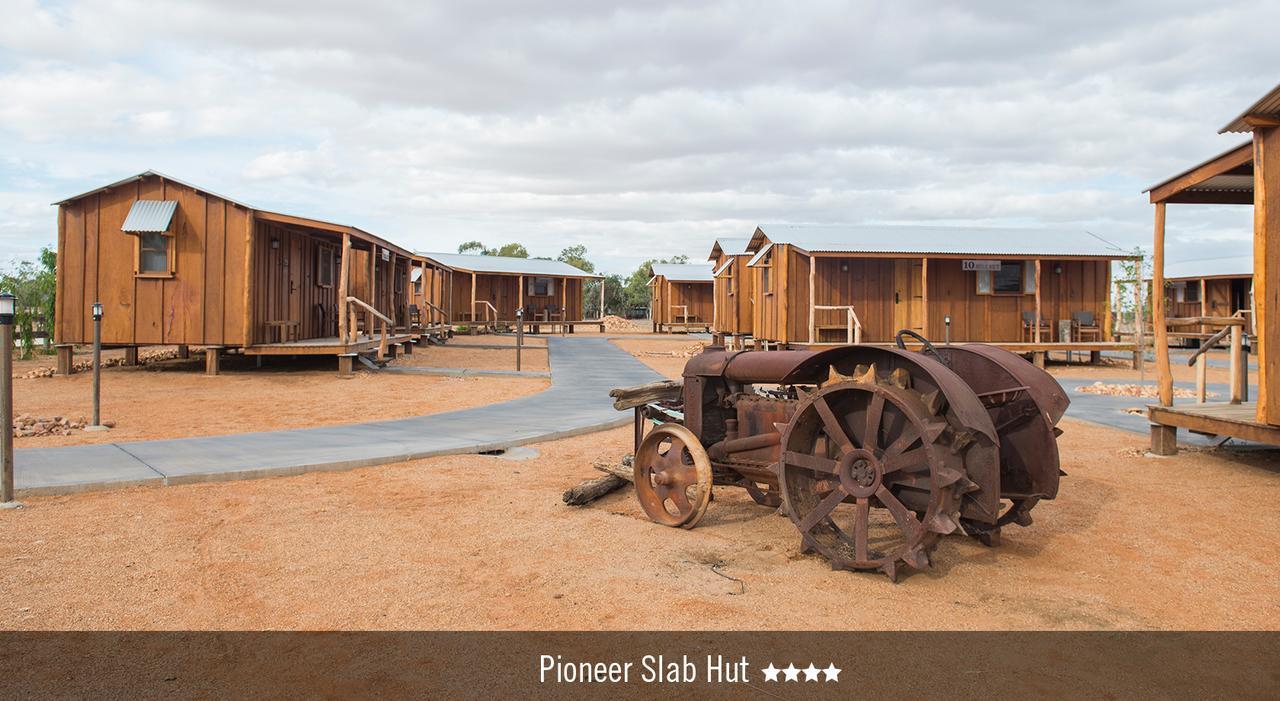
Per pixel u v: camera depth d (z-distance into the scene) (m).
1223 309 39.53
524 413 12.27
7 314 6.43
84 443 9.38
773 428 5.98
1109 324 23.95
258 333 17.66
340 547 5.54
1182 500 7.14
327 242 22.20
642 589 4.77
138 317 17.14
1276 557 5.50
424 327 29.72
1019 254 22.44
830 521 5.56
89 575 4.89
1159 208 9.64
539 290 46.34
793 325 23.28
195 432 10.34
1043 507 6.89
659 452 6.53
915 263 23.44
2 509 6.30
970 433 4.86
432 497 7.04
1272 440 7.70
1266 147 7.77
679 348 31.45
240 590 4.69
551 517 6.44
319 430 10.34
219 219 17.06
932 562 5.30
